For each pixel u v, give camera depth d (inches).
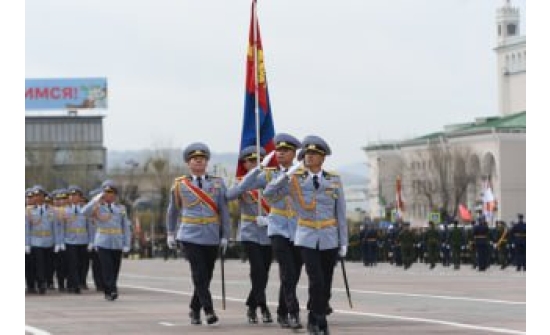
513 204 5664.4
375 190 6520.7
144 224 5792.3
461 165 5408.5
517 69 6815.9
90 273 2273.6
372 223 2933.1
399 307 1079.0
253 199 913.5
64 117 7682.1
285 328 871.7
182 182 898.7
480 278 1726.1
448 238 2358.5
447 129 6230.3
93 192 1467.8
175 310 1088.2
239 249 3307.1
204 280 897.5
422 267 2402.8
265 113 1012.5
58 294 1443.2
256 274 916.6
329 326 874.1
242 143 1015.6
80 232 1457.9
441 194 5408.5
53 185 6279.5
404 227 2442.2
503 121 5846.5
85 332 860.0
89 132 7706.7
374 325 880.3
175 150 6092.5
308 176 793.6
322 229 789.9
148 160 6314.0
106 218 1288.1
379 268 2367.1
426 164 5816.9
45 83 7711.6
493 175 5708.7
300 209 790.5
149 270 2429.9
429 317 956.6
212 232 897.5
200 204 895.1
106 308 1126.4
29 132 7652.6
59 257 1505.9
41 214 1444.4
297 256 865.5
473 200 5516.7
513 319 930.1
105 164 7652.6
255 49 1016.2
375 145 6441.9
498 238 2196.1
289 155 868.6
